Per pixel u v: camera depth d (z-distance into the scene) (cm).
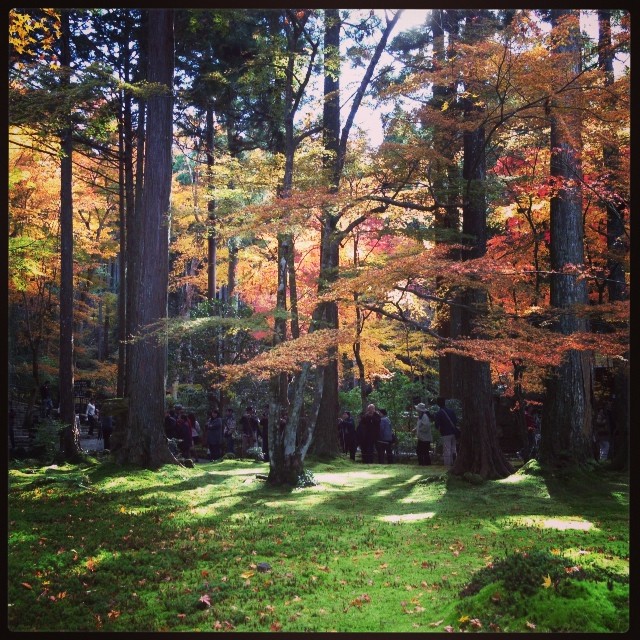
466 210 1330
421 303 2150
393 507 1080
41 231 1998
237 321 1201
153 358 1437
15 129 1558
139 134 1911
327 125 1730
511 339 955
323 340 1095
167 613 543
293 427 1312
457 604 462
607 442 1886
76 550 763
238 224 1256
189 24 1869
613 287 1441
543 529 867
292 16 1291
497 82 1002
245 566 700
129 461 1407
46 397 2447
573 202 1238
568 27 944
